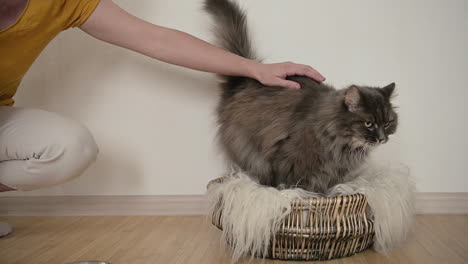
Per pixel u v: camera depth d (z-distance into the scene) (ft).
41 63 7.27
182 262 5.06
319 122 5.65
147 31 5.73
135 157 7.39
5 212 7.36
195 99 7.31
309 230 5.01
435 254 5.35
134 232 6.33
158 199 7.38
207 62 5.89
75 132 5.30
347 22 7.12
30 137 5.14
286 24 7.15
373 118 5.66
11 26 4.76
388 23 7.11
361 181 5.71
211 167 7.37
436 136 7.27
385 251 5.36
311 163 5.74
